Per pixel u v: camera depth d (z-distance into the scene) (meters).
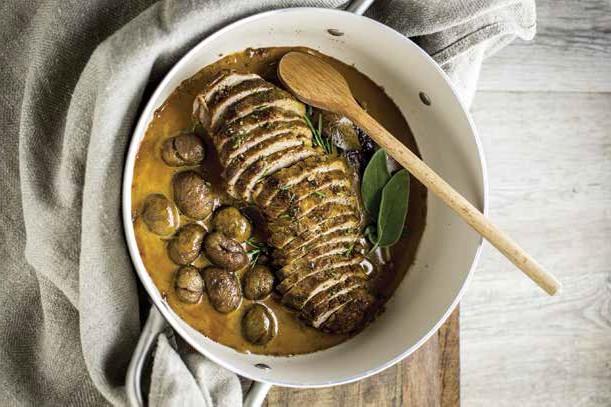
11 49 0.88
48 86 0.85
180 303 0.82
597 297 1.13
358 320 0.85
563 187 1.11
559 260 1.12
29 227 0.84
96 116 0.77
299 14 0.81
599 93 1.12
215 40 0.81
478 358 1.10
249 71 0.85
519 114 1.10
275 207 0.81
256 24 0.82
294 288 0.82
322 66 0.84
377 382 0.92
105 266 0.80
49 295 0.87
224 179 0.81
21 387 0.90
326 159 0.83
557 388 1.12
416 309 0.86
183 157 0.81
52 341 0.88
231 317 0.83
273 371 0.81
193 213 0.81
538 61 1.10
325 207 0.82
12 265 0.90
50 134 0.85
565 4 1.10
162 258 0.82
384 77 0.88
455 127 0.85
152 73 0.81
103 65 0.77
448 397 0.95
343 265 0.84
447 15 0.85
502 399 1.10
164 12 0.78
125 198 0.77
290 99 0.83
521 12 0.88
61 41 0.84
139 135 0.76
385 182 0.86
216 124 0.81
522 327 1.11
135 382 0.80
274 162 0.81
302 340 0.85
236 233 0.82
